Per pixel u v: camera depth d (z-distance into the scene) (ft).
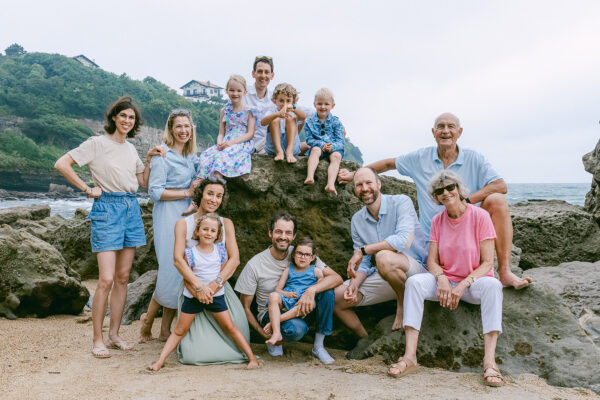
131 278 24.03
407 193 19.76
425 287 11.85
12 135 291.99
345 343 14.65
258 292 13.85
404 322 11.58
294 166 16.21
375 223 14.15
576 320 11.83
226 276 12.63
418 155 15.31
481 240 11.97
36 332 15.10
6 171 242.17
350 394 9.77
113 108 13.80
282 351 13.70
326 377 11.07
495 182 13.92
